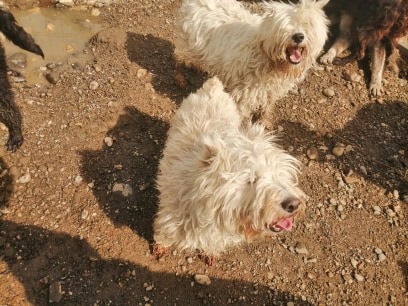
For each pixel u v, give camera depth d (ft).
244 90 3.62
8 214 3.02
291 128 4.02
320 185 3.62
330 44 4.79
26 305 2.64
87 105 3.77
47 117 3.62
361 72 4.62
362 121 4.20
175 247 2.96
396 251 3.31
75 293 2.74
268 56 3.26
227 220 2.14
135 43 4.36
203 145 2.15
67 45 4.25
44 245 2.91
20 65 3.96
